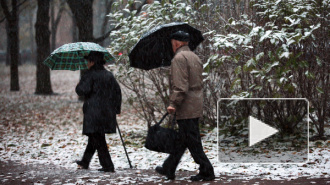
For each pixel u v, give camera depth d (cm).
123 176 881
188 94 772
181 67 758
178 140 802
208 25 1265
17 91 3684
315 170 871
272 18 1123
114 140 1366
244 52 1156
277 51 1020
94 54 936
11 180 872
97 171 944
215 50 1181
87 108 918
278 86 1090
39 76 3388
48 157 1138
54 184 823
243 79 1205
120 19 1280
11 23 3509
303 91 1167
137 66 913
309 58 1141
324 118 1193
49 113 2242
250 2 1162
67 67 1044
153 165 1002
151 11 1288
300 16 1066
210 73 1282
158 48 891
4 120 1966
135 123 1800
